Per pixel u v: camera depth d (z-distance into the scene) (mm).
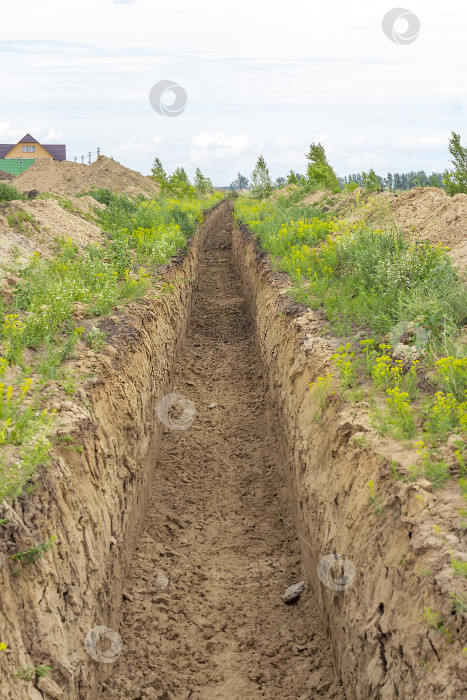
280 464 10391
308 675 6207
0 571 4320
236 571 8062
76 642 5195
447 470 4973
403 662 4160
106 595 6352
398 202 15336
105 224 19219
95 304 10438
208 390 13898
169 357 12984
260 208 31375
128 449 8070
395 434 5688
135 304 11141
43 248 12625
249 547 8578
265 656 6594
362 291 9828
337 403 6973
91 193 28297
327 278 11891
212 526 9125
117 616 6836
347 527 5762
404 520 4668
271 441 11375
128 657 6539
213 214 42031
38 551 4672
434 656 3801
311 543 7281
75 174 38438
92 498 6215
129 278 12320
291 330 10211
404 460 5270
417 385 6617
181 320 15859
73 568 5414
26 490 5027
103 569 6250
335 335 9117
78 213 19094
